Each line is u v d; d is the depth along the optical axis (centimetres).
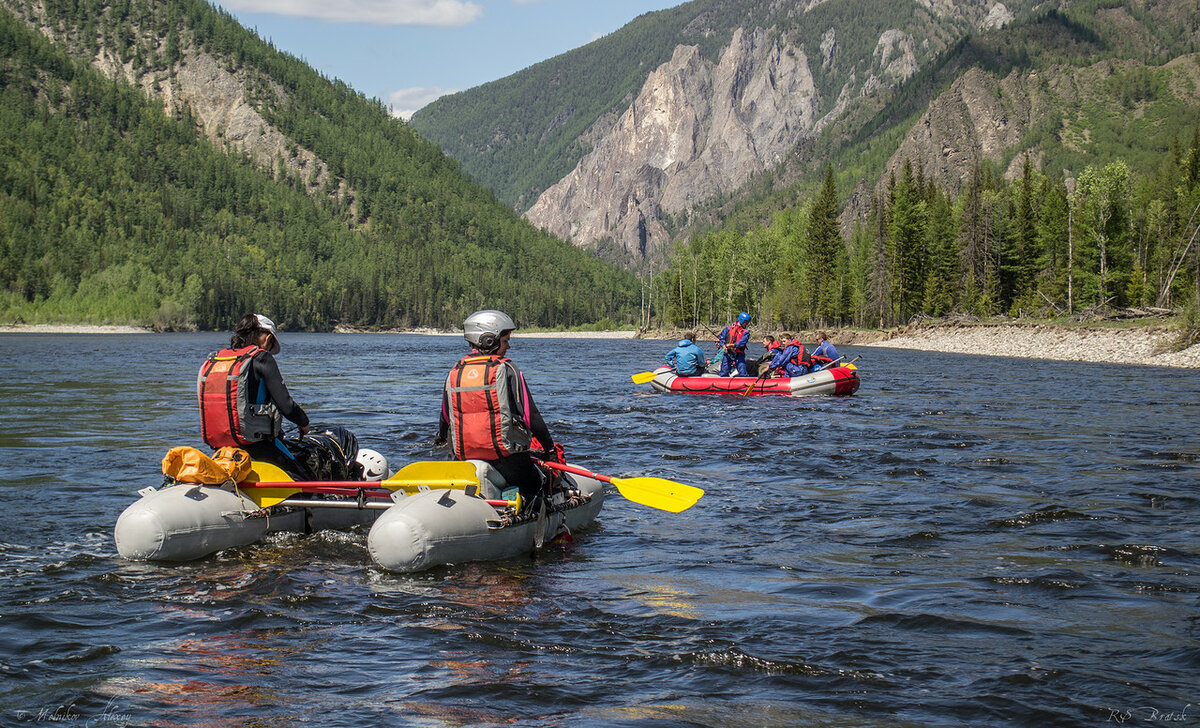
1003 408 1788
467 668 437
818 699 401
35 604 530
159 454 1126
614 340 11894
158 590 562
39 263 16112
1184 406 1830
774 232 11675
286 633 487
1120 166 7669
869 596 555
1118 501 852
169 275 17575
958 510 815
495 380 659
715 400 1988
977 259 8300
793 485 944
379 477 820
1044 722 377
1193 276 6838
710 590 571
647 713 385
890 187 9625
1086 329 4931
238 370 684
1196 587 573
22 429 1388
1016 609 529
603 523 777
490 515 651
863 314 9119
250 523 676
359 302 19800
